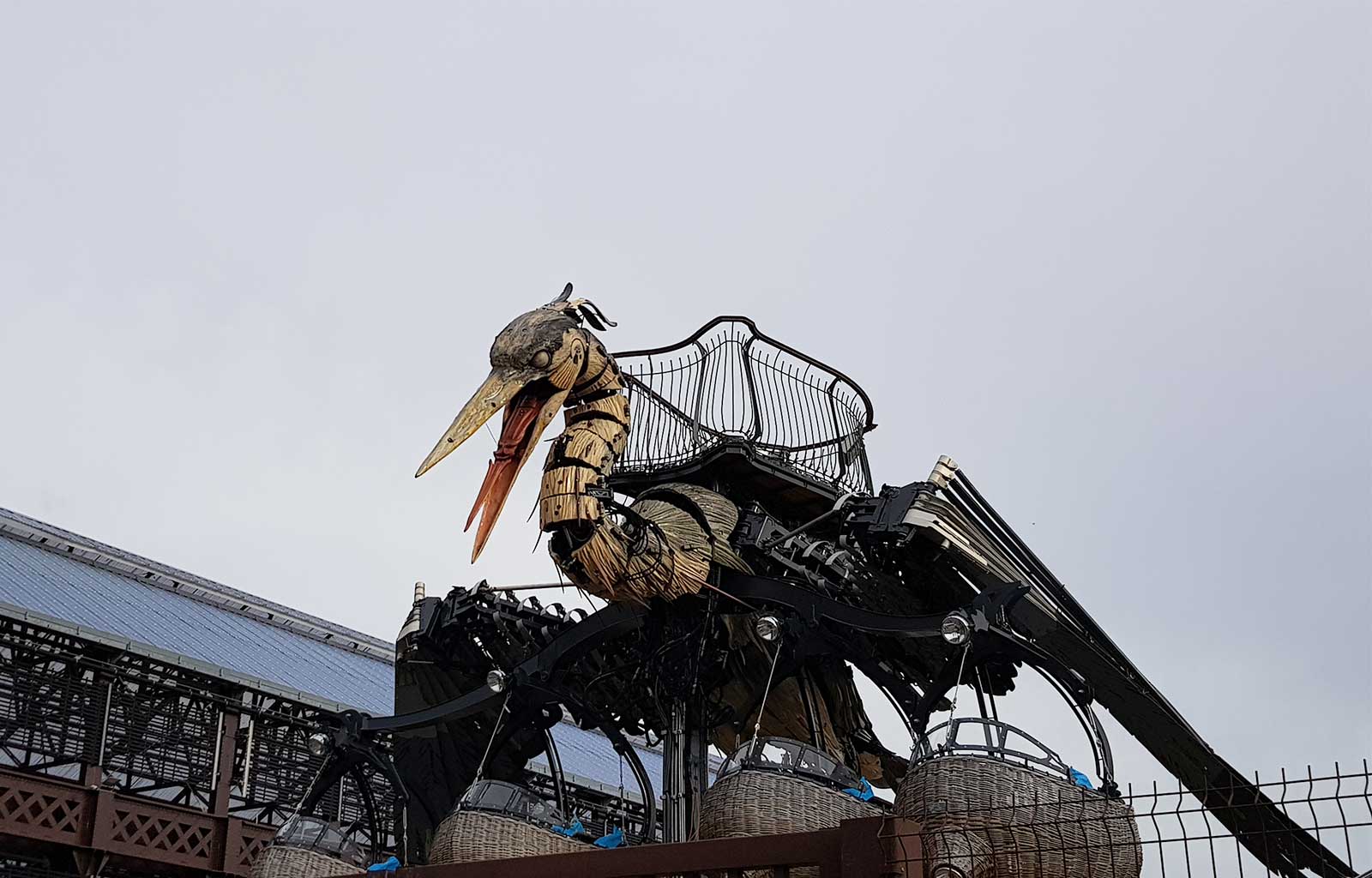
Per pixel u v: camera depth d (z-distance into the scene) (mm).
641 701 15930
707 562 13969
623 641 15875
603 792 24094
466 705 15375
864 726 16344
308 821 15109
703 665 14523
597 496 13328
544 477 13500
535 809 13547
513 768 16922
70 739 19031
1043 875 10594
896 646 15406
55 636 19438
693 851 10227
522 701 15070
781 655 14195
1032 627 13648
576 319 14117
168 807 19344
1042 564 13641
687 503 14414
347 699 23891
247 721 21203
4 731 18219
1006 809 10117
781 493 15922
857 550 14656
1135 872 11156
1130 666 14164
